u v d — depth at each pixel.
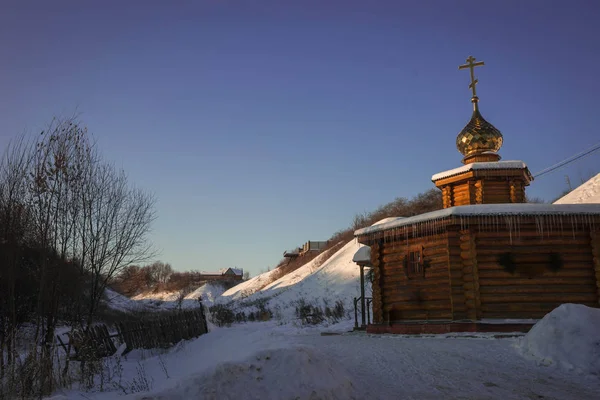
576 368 10.94
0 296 12.98
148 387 12.04
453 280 18.34
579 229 18.19
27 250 13.47
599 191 43.66
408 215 61.38
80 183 14.73
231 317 38.38
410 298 19.84
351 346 14.84
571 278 17.92
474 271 18.02
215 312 37.94
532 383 10.02
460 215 17.98
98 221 15.61
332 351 13.81
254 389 8.27
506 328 17.11
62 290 14.45
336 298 45.03
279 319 38.78
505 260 18.12
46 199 13.53
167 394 7.80
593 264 17.91
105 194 15.98
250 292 77.38
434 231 19.33
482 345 14.05
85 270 15.62
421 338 17.08
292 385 8.50
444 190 22.42
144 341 19.62
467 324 17.48
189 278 121.44
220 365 8.44
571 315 12.24
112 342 18.70
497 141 22.48
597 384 9.96
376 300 21.09
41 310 13.15
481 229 18.39
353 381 9.75
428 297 19.28
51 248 13.66
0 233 12.67
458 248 18.58
